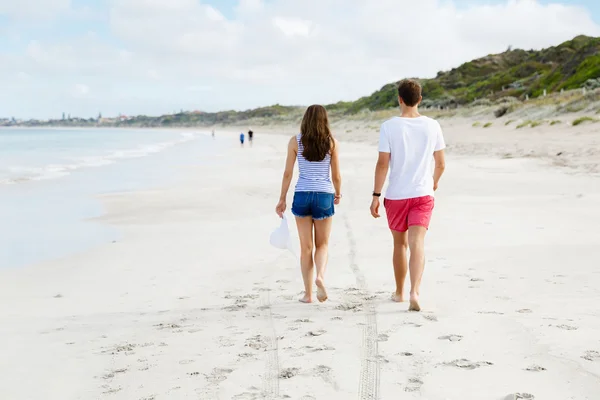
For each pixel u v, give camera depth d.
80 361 3.55
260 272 5.96
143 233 8.87
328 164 4.70
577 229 7.30
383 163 4.34
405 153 4.29
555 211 8.80
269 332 3.90
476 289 4.73
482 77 119.12
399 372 3.06
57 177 19.08
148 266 6.59
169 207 11.62
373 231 7.85
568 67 65.00
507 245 6.54
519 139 26.78
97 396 2.99
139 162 26.84
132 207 11.78
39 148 46.97
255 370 3.21
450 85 121.12
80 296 5.41
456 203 10.05
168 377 3.19
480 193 11.25
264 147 45.09
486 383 2.86
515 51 139.62
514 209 9.19
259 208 11.11
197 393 2.95
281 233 4.82
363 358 3.29
